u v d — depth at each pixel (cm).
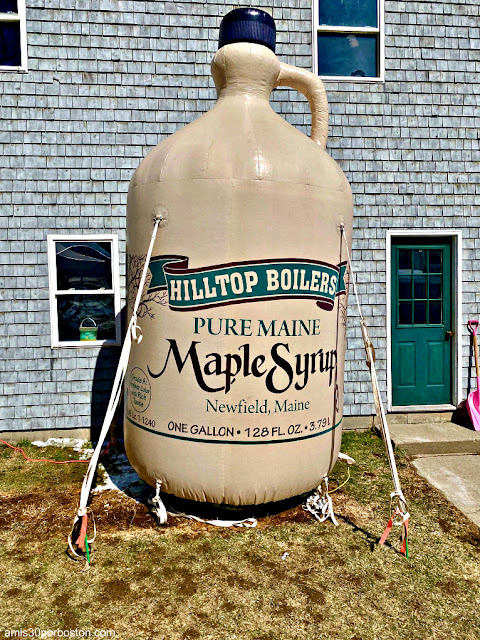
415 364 586
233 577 296
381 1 556
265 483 326
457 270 579
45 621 257
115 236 533
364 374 569
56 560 312
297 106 548
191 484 329
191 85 538
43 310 529
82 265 542
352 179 561
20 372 529
